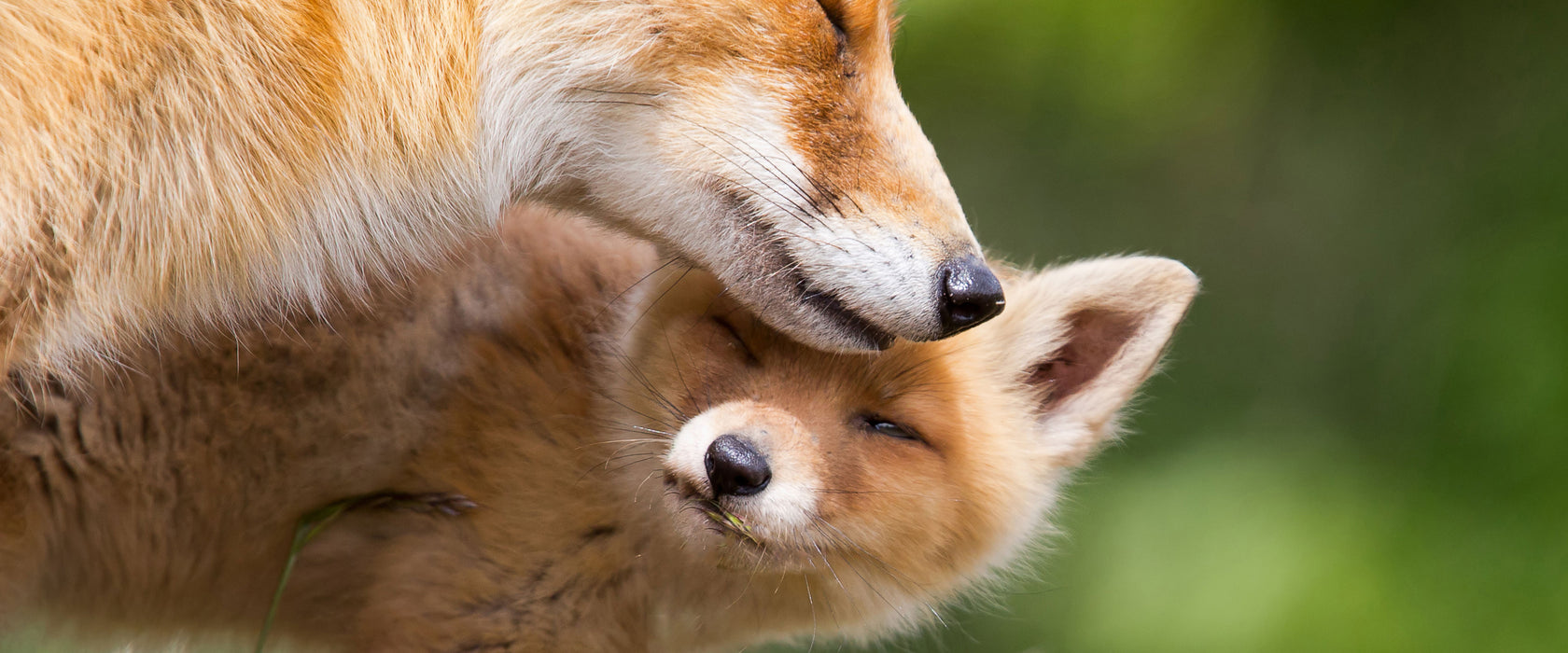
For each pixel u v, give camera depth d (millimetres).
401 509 7020
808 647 7957
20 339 5422
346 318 6852
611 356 7473
